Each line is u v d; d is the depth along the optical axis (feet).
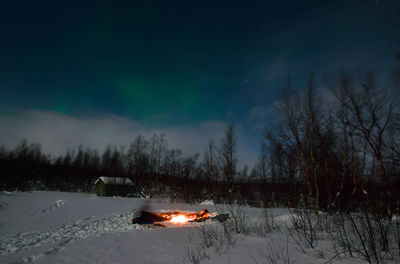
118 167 186.29
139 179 143.95
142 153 159.12
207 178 109.09
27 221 48.26
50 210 63.16
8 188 142.20
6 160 173.99
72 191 188.85
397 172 17.12
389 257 14.94
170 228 30.17
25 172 172.86
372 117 33.27
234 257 17.21
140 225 33.22
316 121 41.91
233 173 103.04
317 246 18.42
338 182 36.14
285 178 69.05
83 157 226.58
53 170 204.64
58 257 19.45
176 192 85.71
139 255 19.52
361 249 16.72
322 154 40.63
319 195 38.70
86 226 35.32
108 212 48.44
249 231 25.18
